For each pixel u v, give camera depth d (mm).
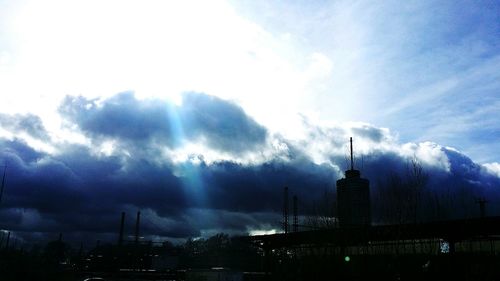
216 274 51906
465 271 32250
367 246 36938
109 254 121188
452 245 35125
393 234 35188
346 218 49312
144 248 119188
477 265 32156
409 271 33906
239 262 98188
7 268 68750
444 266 33156
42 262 84938
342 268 35656
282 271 40906
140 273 85562
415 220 34188
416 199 34719
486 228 34188
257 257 97188
